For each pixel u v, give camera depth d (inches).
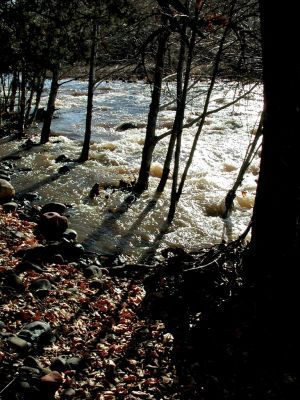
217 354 127.6
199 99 583.5
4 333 126.6
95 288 172.9
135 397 113.0
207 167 351.3
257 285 131.3
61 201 282.4
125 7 220.2
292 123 111.4
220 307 143.1
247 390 113.2
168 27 202.4
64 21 203.9
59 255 195.0
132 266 196.5
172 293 161.5
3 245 194.9
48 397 107.1
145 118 533.6
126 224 251.6
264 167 120.6
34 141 433.1
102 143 417.7
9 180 316.8
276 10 104.6
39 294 155.6
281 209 120.7
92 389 114.5
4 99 530.9
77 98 667.4
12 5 196.4
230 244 159.3
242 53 201.2
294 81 107.9
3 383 106.9
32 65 231.3
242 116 499.5
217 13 210.1
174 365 126.3
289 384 112.0
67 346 131.3
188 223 256.2
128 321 151.0
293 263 125.1
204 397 113.2
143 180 299.7
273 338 124.5
